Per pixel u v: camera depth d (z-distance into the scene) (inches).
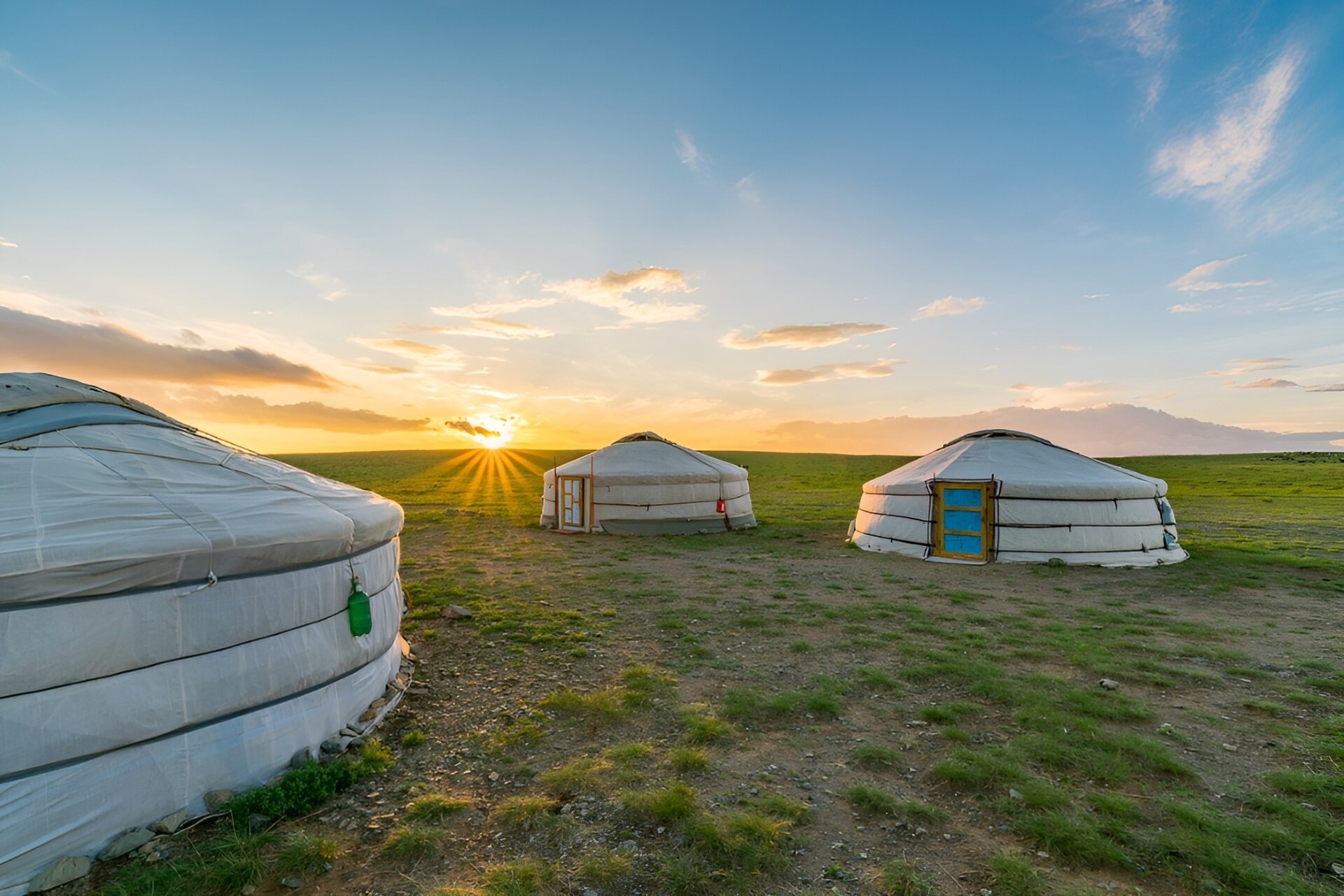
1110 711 210.8
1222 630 320.5
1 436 157.9
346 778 165.3
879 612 354.0
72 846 127.7
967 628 323.3
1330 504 1124.5
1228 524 832.3
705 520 759.1
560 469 791.7
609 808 153.8
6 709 122.4
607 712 213.8
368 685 207.5
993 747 185.9
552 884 125.0
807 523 864.3
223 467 191.5
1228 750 185.9
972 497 541.0
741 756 183.5
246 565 159.0
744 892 122.5
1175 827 143.9
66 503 143.9
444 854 135.9
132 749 138.4
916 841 140.8
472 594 408.2
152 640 141.9
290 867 128.4
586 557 565.0
